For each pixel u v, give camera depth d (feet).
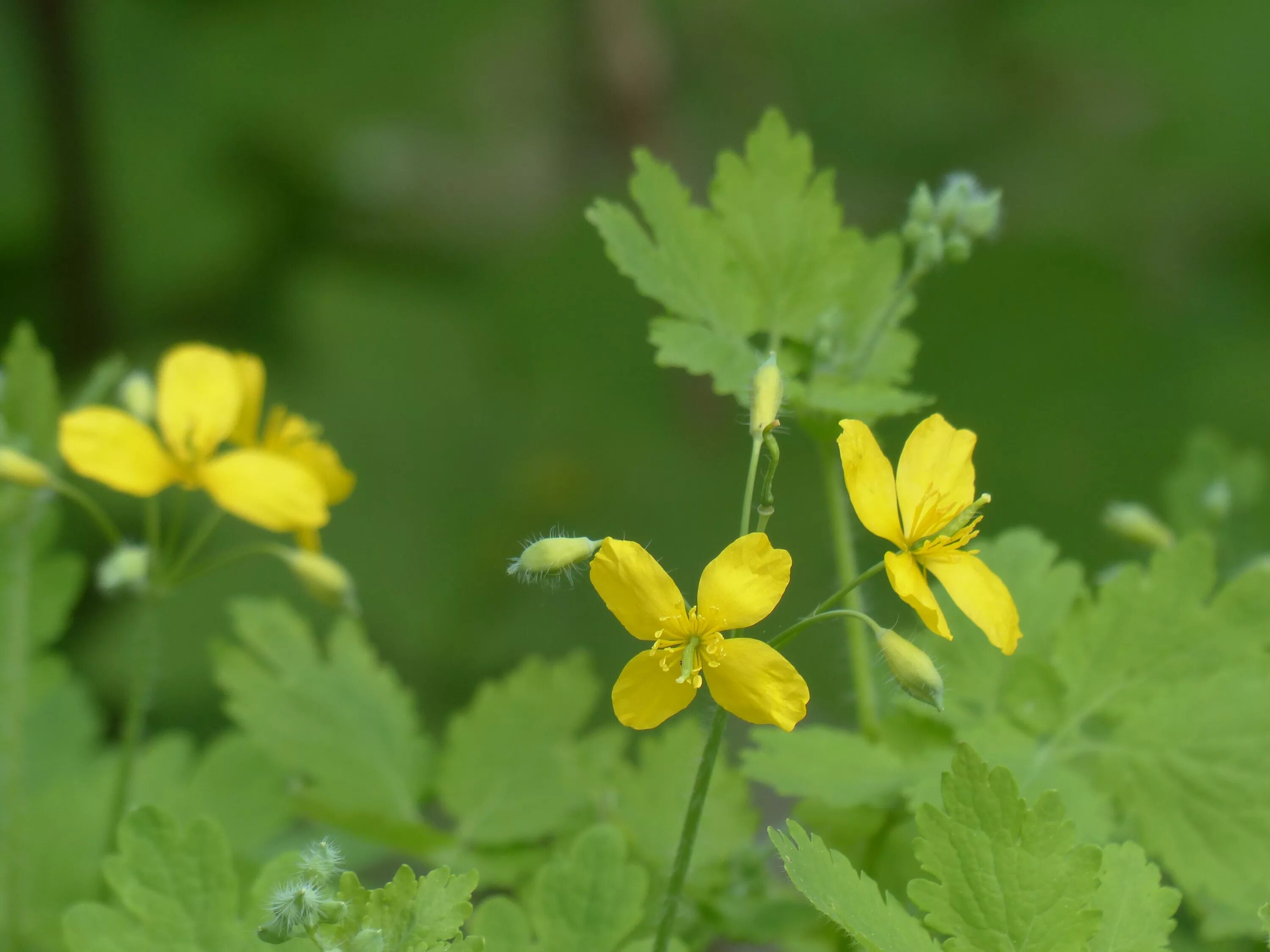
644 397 3.33
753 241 1.58
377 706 1.63
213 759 1.62
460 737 1.62
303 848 1.67
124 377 2.85
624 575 1.41
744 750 1.52
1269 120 3.27
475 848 1.59
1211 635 1.54
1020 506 3.10
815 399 1.56
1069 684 1.55
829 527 1.67
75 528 2.58
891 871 1.55
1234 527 1.76
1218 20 3.33
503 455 3.25
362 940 1.38
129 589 1.57
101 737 2.27
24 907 1.60
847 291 1.59
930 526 1.45
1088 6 3.42
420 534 3.06
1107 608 1.55
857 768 1.52
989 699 1.55
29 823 1.62
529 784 1.61
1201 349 3.32
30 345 1.64
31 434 1.64
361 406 3.28
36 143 3.10
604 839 1.47
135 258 3.30
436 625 2.92
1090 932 1.40
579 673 1.63
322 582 1.58
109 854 1.54
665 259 1.57
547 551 1.43
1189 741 1.53
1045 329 3.29
